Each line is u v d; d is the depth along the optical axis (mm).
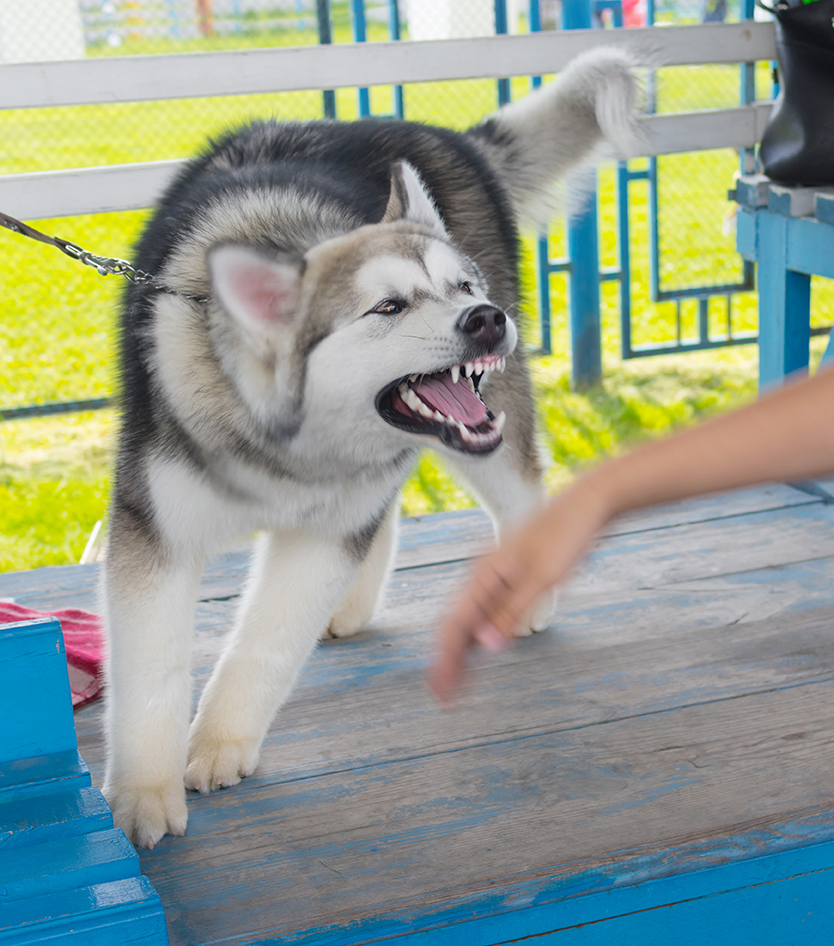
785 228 3803
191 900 1773
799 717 2322
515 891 1753
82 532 4645
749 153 4457
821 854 1907
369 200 2402
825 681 2482
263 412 1949
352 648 2791
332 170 2459
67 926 1425
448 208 2688
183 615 2053
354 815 2023
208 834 1972
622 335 6297
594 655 2668
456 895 1736
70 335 7059
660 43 4316
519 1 9750
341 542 2188
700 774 2111
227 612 3053
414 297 1886
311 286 1915
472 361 1878
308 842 1936
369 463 2102
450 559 3381
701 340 6449
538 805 2025
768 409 702
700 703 2406
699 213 9125
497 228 2828
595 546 774
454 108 11500
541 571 761
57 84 3650
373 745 2289
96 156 11555
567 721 2355
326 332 1896
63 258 8625
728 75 10016
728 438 706
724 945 1898
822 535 3430
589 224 5918
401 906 1718
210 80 3803
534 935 1782
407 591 3158
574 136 3172
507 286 2848
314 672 2656
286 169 2344
